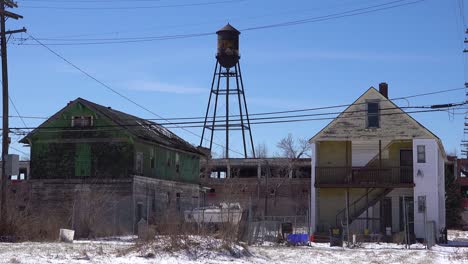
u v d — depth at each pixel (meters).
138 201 54.88
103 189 54.25
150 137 58.38
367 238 46.38
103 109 58.00
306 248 37.16
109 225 50.59
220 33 72.12
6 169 37.38
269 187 81.69
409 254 33.97
